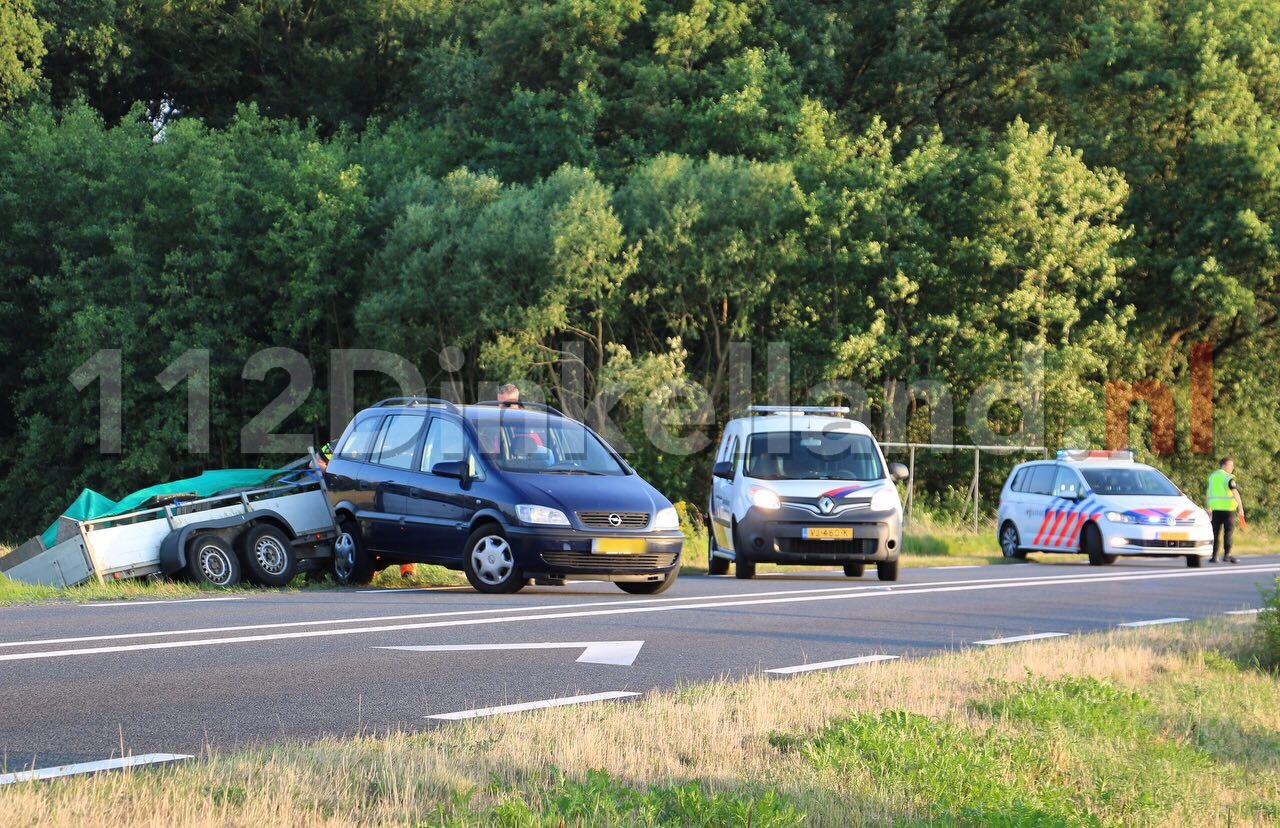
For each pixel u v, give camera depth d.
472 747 16.08
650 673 23.55
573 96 99.38
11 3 102.56
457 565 38.56
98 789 13.21
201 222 92.62
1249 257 97.44
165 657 23.67
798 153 97.31
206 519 39.78
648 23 103.69
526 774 14.90
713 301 93.06
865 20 115.12
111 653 23.94
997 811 14.65
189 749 16.30
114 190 94.88
